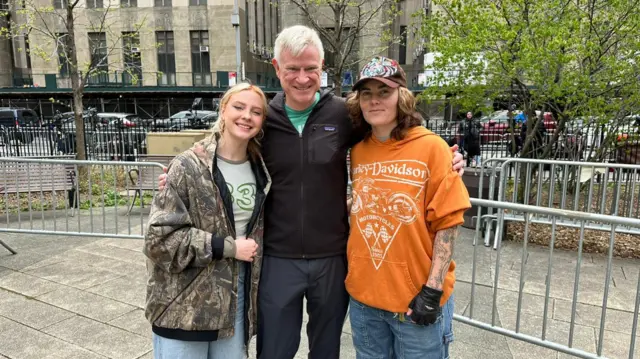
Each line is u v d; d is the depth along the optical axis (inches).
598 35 257.3
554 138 288.8
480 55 267.3
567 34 243.3
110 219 289.1
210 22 1453.0
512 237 241.9
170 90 1419.8
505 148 497.4
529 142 292.4
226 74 1467.8
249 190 86.4
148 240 76.9
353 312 93.3
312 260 91.1
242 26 1464.1
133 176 366.9
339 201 92.6
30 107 1581.0
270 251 91.7
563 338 138.7
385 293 86.3
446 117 662.5
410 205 83.1
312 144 88.8
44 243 228.8
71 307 155.0
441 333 88.0
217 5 1437.0
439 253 82.3
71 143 501.7
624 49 259.4
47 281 177.9
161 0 1451.8
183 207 78.4
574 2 279.9
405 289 85.0
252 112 81.9
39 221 282.5
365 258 88.3
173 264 78.2
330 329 95.2
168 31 1469.0
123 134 479.5
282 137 89.1
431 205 81.5
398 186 83.9
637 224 101.9
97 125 529.0
